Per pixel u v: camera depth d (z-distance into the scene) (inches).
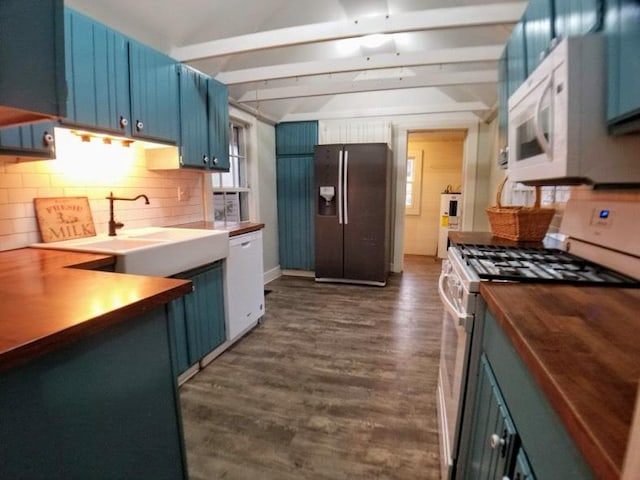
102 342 32.4
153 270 68.0
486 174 175.6
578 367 21.6
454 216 233.5
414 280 179.6
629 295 37.0
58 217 73.2
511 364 30.8
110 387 33.6
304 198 186.9
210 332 91.3
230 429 67.9
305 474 57.2
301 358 96.1
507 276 43.4
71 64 63.3
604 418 16.6
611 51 36.7
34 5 31.3
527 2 72.9
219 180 148.6
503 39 101.8
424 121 178.9
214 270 92.1
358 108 181.5
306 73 110.7
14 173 66.1
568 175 41.5
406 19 79.8
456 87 157.1
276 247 191.3
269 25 117.0
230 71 121.9
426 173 253.0
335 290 161.8
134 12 85.4
